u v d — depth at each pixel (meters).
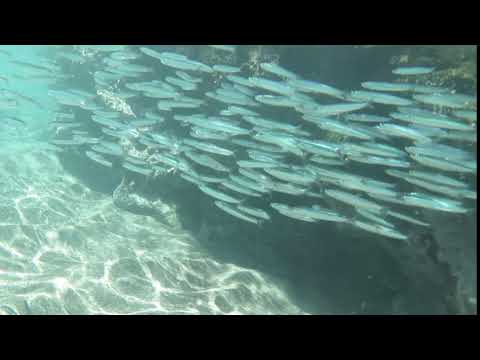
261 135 0.87
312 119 0.83
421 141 0.74
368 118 0.84
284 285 0.99
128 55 1.10
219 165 0.93
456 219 0.76
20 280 0.75
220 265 0.99
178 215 1.18
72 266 0.85
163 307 0.77
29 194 1.19
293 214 0.84
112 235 1.04
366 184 0.76
